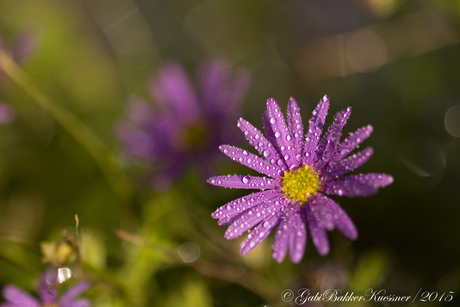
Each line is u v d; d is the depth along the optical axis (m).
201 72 0.24
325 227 0.18
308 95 0.28
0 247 0.21
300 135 0.18
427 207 0.23
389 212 0.23
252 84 0.28
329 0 0.30
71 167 0.24
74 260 0.19
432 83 0.25
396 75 0.26
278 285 0.21
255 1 0.30
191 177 0.24
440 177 0.24
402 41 0.26
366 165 0.24
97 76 0.29
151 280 0.21
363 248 0.23
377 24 0.27
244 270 0.21
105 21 0.31
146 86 0.28
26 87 0.21
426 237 0.23
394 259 0.23
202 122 0.23
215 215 0.18
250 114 0.27
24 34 0.23
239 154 0.18
